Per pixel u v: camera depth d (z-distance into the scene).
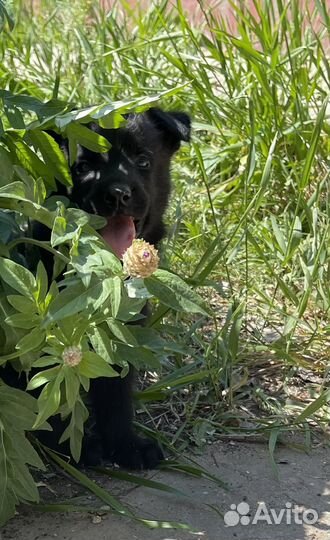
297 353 0.76
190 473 0.62
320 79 1.10
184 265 0.88
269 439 0.65
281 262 0.87
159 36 1.18
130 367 0.65
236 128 1.01
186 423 0.68
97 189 0.66
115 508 0.56
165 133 0.76
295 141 0.98
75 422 0.54
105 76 1.13
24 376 0.60
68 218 0.52
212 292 0.86
